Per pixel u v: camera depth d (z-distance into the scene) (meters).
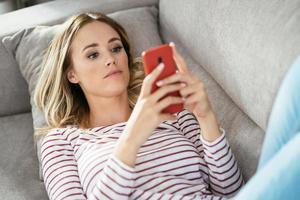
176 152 1.38
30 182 1.67
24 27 1.92
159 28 2.00
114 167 1.24
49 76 1.63
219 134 1.36
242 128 1.49
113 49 1.52
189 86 1.24
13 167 1.74
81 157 1.42
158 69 1.16
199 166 1.40
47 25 1.93
